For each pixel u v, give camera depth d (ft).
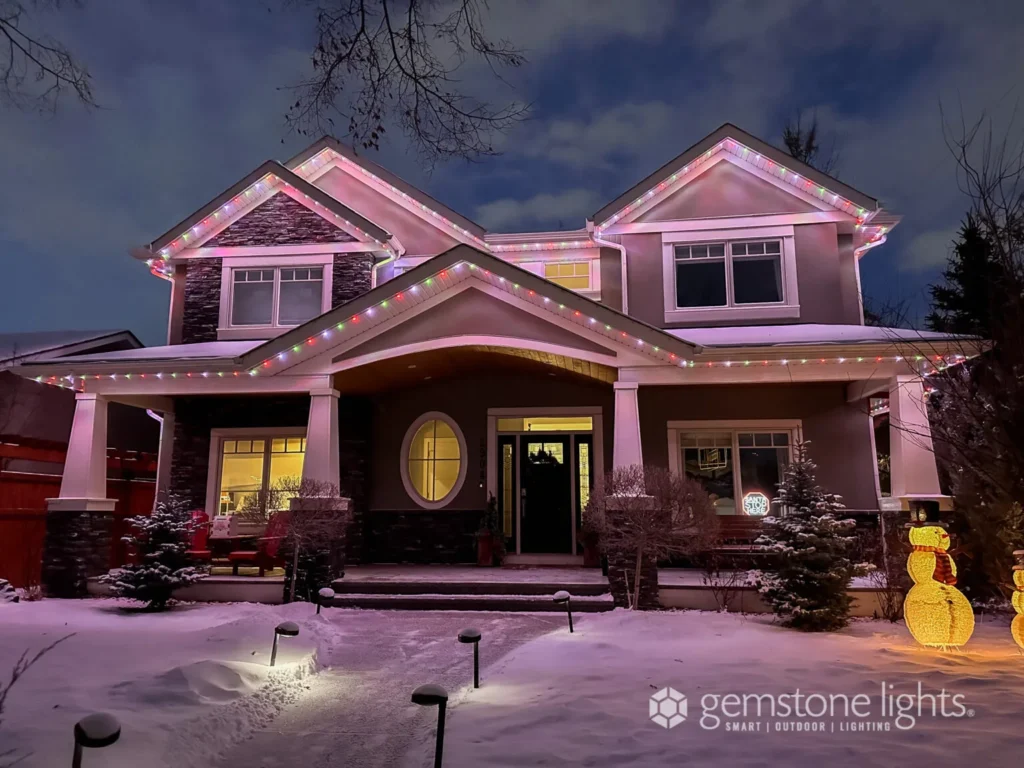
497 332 36.68
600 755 14.78
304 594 36.11
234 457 46.91
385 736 17.10
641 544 32.71
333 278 47.70
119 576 34.14
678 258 46.37
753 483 43.24
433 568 42.60
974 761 14.07
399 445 46.73
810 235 45.14
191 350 43.93
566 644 25.75
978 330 32.32
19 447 42.98
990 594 32.22
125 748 14.40
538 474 46.09
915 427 33.58
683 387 44.21
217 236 49.08
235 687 19.65
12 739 14.67
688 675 21.04
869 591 32.30
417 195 49.08
